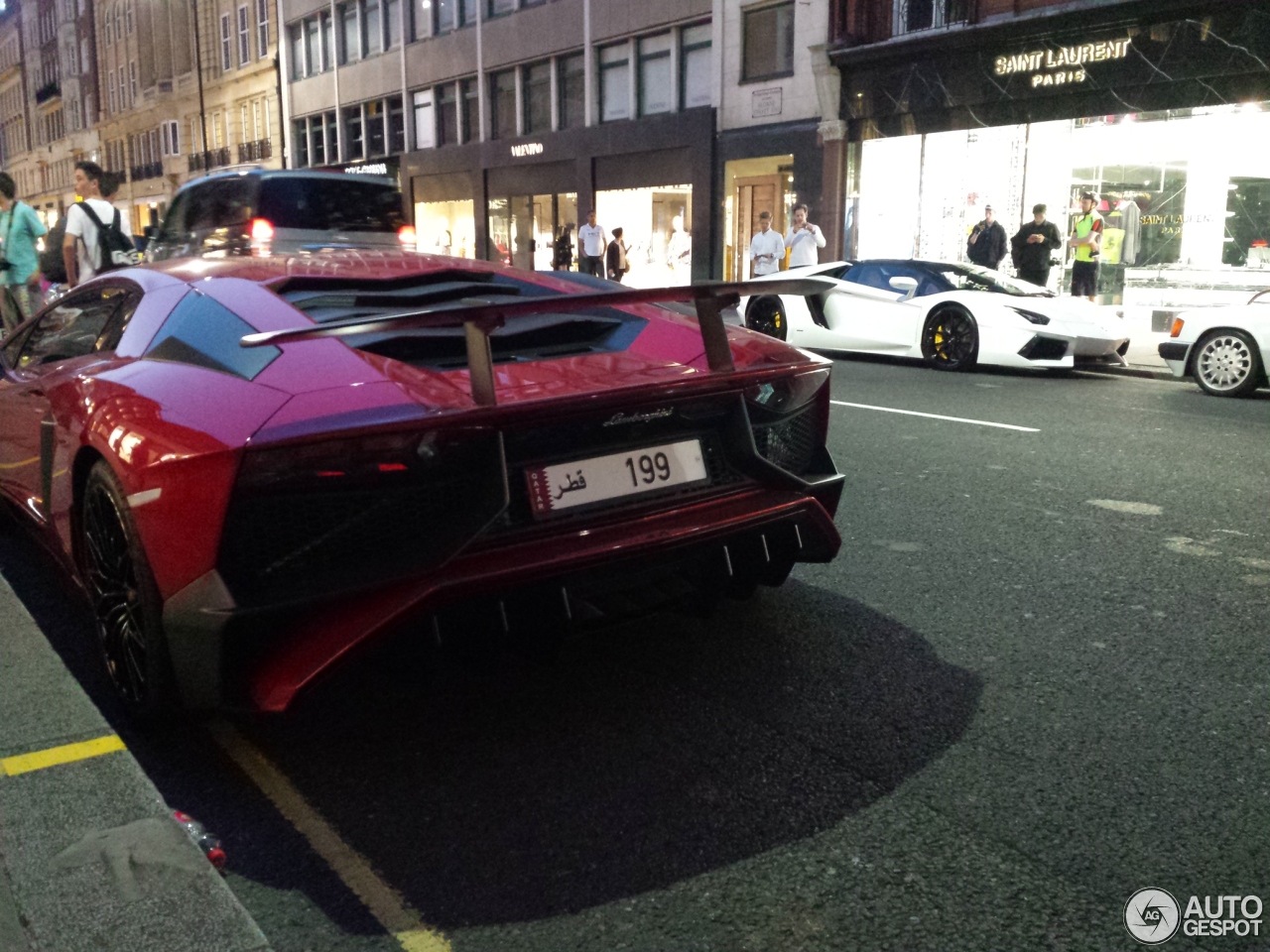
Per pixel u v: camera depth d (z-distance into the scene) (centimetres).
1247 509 489
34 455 336
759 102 2044
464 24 2888
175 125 4753
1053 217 1612
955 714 273
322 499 219
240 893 200
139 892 183
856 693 287
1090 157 1562
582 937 186
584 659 312
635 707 280
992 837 216
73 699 256
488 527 228
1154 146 1486
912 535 445
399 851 214
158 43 4781
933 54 1708
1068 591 371
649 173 2339
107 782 218
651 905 195
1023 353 1020
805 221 1530
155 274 316
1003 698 283
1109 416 781
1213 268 1440
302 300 284
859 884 201
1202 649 317
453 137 3016
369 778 245
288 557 220
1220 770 244
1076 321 1020
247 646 225
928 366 1125
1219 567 398
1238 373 896
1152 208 1501
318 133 3691
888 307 1143
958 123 1711
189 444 221
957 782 239
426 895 199
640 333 301
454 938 186
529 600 237
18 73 7388
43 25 6681
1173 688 289
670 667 305
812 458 312
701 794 235
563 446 247
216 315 272
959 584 379
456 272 334
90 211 873
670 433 265
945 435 687
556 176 2634
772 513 271
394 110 3259
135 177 5297
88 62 5803
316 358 245
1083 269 1383
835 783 239
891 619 344
